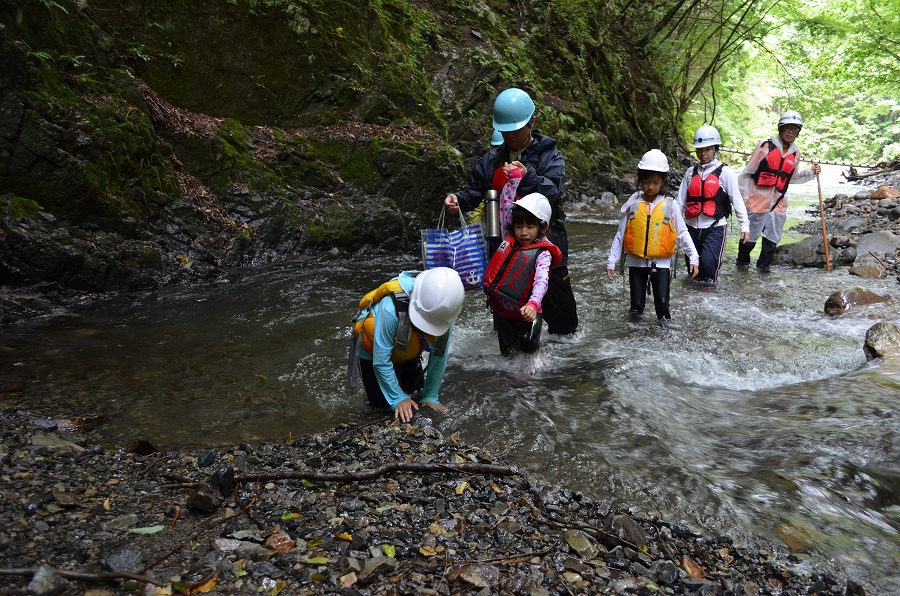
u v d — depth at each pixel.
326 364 4.54
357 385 4.20
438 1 14.28
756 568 2.57
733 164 28.83
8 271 5.55
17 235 5.57
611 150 17.39
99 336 4.98
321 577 2.29
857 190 18.34
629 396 4.19
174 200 7.19
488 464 3.17
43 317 5.34
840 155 36.28
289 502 2.77
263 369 4.44
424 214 9.41
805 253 8.53
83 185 6.22
